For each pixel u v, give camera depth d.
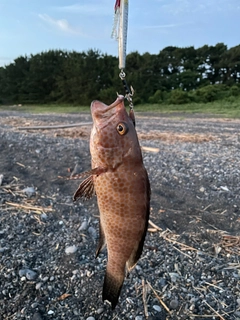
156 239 0.67
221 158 1.24
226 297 0.52
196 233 0.70
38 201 0.80
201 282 0.55
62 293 0.51
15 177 0.92
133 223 0.34
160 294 0.52
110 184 0.33
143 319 0.47
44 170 0.98
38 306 0.49
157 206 0.81
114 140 0.32
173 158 1.21
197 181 0.98
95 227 0.70
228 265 0.60
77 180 0.92
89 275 0.55
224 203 0.85
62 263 0.58
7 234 0.66
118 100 0.33
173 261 0.60
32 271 0.55
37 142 1.30
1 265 0.56
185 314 0.48
